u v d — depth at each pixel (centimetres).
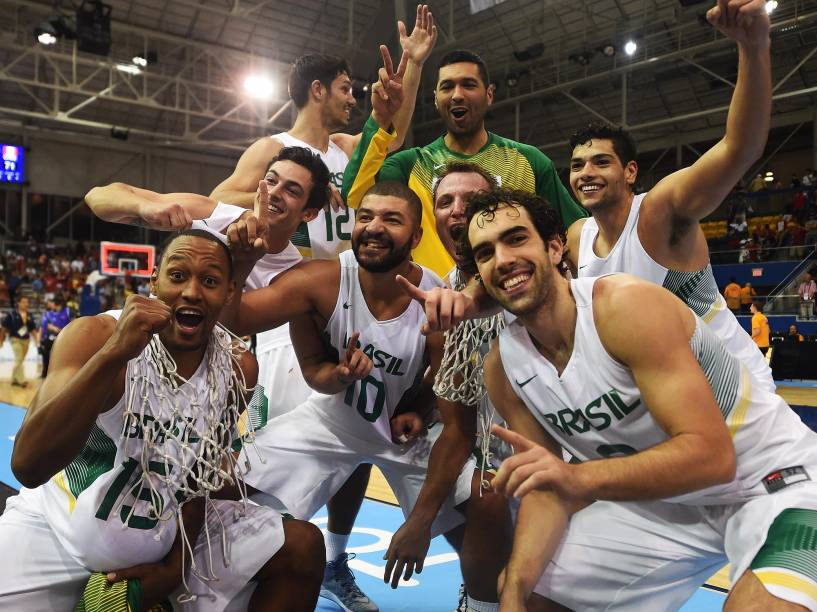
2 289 1702
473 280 200
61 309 1227
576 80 1647
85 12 1447
